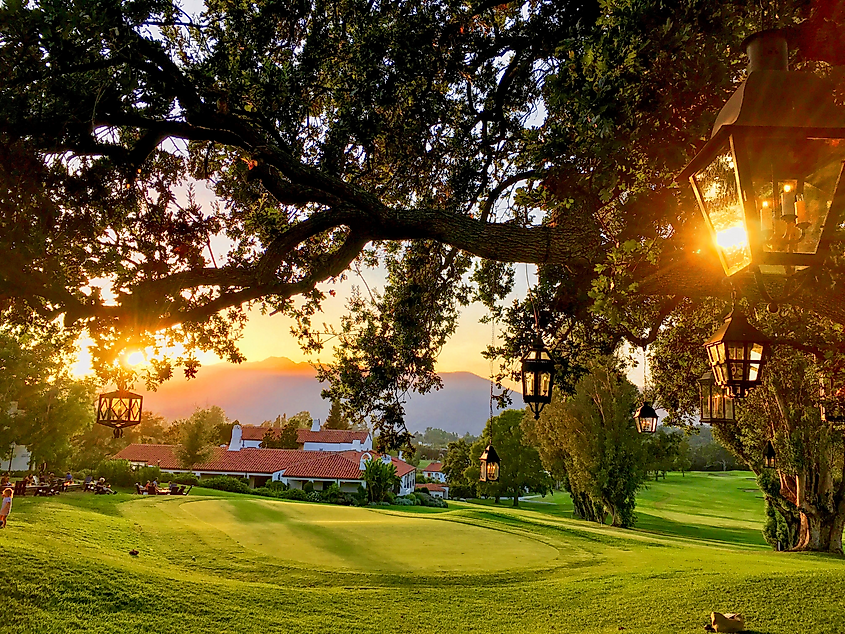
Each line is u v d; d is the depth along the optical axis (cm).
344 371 851
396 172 805
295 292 499
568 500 7594
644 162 414
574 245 445
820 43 376
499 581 1358
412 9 708
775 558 1817
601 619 1017
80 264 611
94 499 2491
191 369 665
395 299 899
